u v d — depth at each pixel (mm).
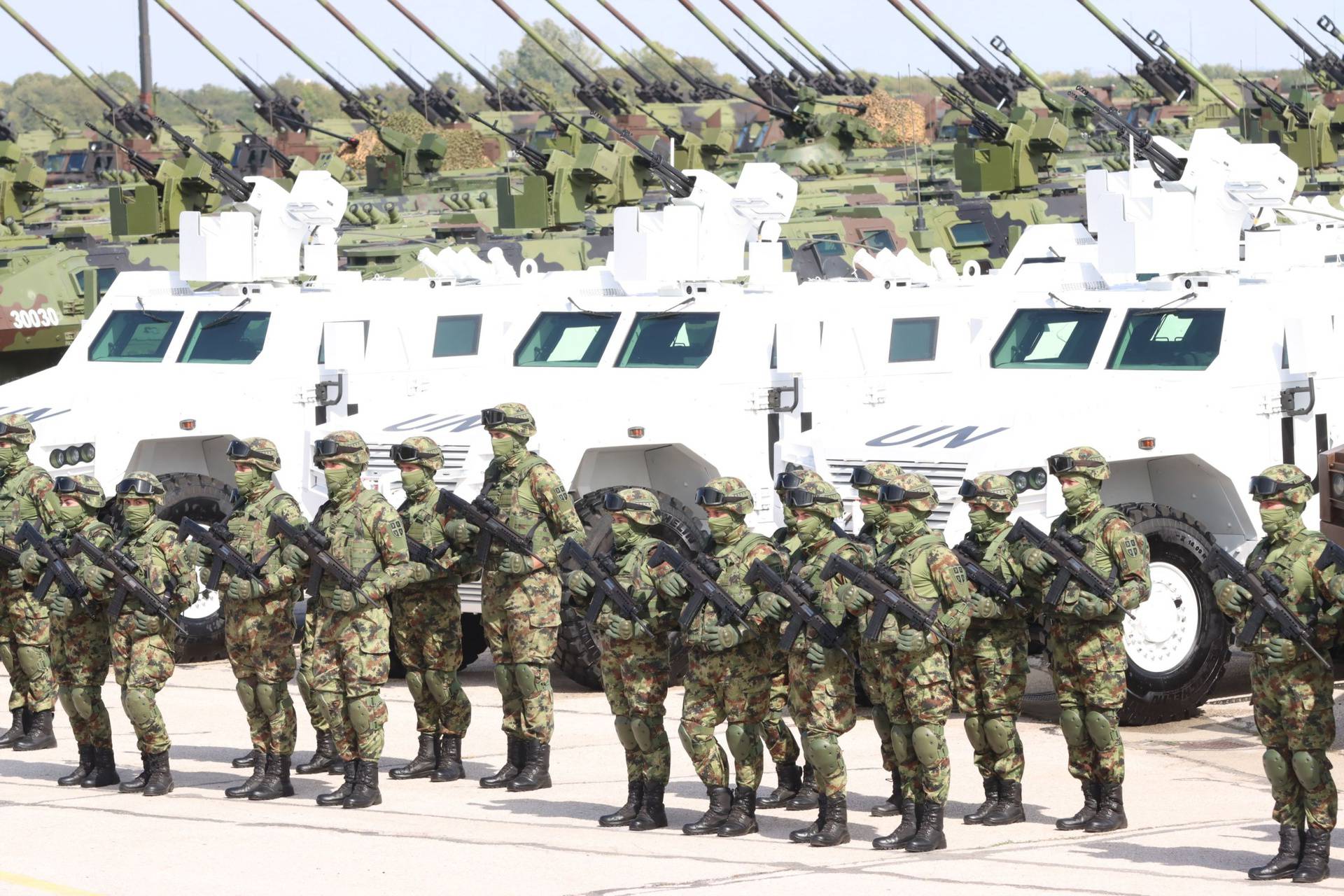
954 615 35219
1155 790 41406
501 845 36688
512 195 106375
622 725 38312
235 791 41938
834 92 149625
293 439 63656
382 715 40656
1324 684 32594
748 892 32500
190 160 101625
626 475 56594
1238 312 50969
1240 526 50438
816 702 36031
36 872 34812
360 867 34812
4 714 54062
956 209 111375
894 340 57000
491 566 41906
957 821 38562
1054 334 53469
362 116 154125
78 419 60875
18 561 47000
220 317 64688
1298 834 33188
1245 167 52500
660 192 121125
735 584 36375
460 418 57250
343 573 40031
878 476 35969
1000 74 136375
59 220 122250
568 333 59562
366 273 99312
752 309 57469
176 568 41625
